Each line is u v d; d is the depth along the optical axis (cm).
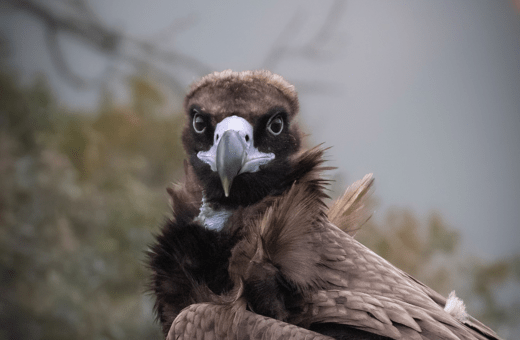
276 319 381
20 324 1287
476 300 1422
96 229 1370
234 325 371
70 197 1392
